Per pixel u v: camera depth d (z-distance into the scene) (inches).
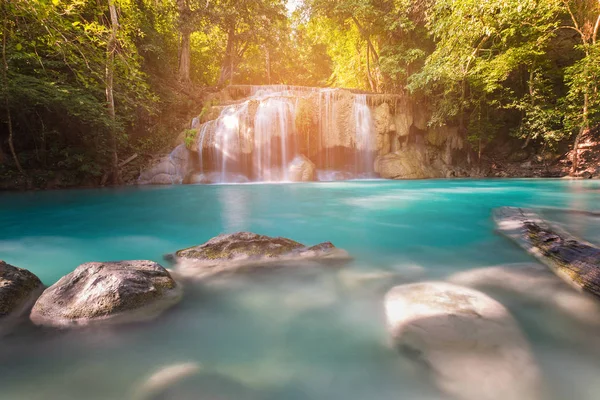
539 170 637.3
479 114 663.1
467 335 56.9
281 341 58.7
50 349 55.1
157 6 651.5
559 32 616.7
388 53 715.4
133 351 55.0
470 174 681.0
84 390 44.9
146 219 203.2
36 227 176.7
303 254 110.7
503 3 450.6
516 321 63.4
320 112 592.7
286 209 242.8
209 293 80.2
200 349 55.9
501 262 106.4
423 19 644.1
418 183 489.4
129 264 83.8
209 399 43.2
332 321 66.1
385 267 101.7
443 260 109.7
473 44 573.6
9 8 160.1
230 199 304.3
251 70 1120.2
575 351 53.7
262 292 81.1
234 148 534.9
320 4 739.4
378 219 198.5
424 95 688.4
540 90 611.8
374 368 50.4
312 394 44.6
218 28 921.5
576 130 611.5
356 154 633.0
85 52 220.5
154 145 567.8
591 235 136.4
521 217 173.2
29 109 400.2
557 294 77.8
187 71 807.7
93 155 445.1
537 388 45.0
